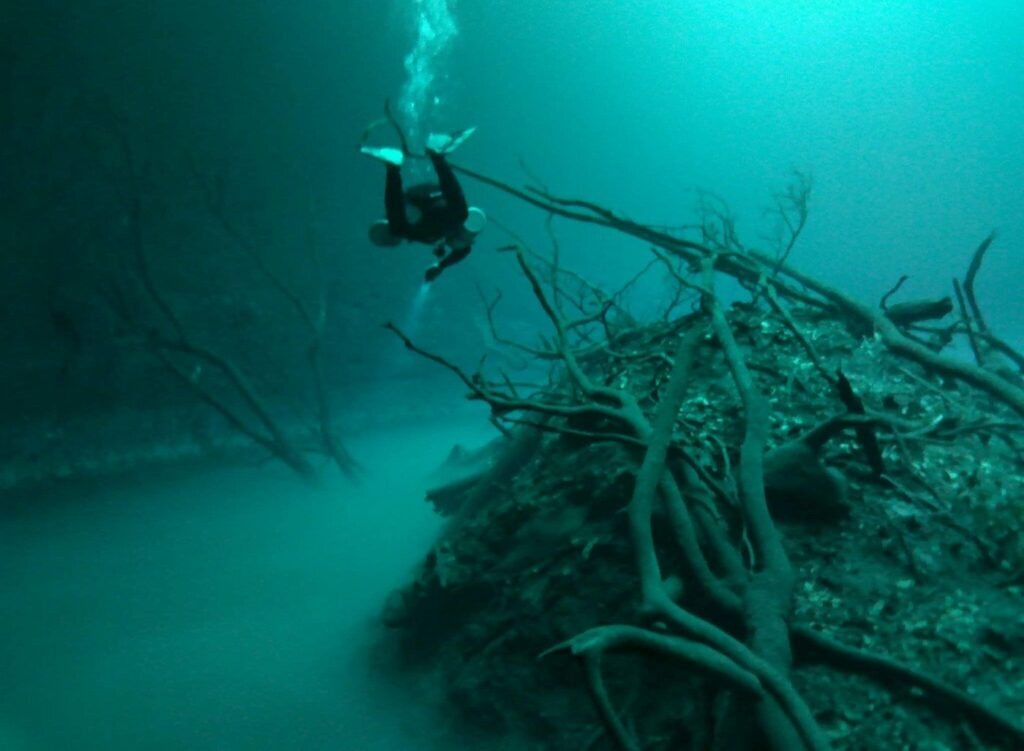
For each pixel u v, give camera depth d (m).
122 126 18.14
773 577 4.11
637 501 4.45
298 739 5.36
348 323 20.16
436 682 5.34
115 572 9.33
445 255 3.52
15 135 16.77
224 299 17.64
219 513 11.89
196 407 15.68
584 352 8.10
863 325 7.54
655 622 3.79
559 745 4.28
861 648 3.99
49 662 6.96
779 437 5.66
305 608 7.83
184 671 6.59
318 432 14.23
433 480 11.07
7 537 10.84
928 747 3.43
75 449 13.76
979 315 7.96
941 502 4.96
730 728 3.59
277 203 22.11
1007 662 3.80
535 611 4.93
